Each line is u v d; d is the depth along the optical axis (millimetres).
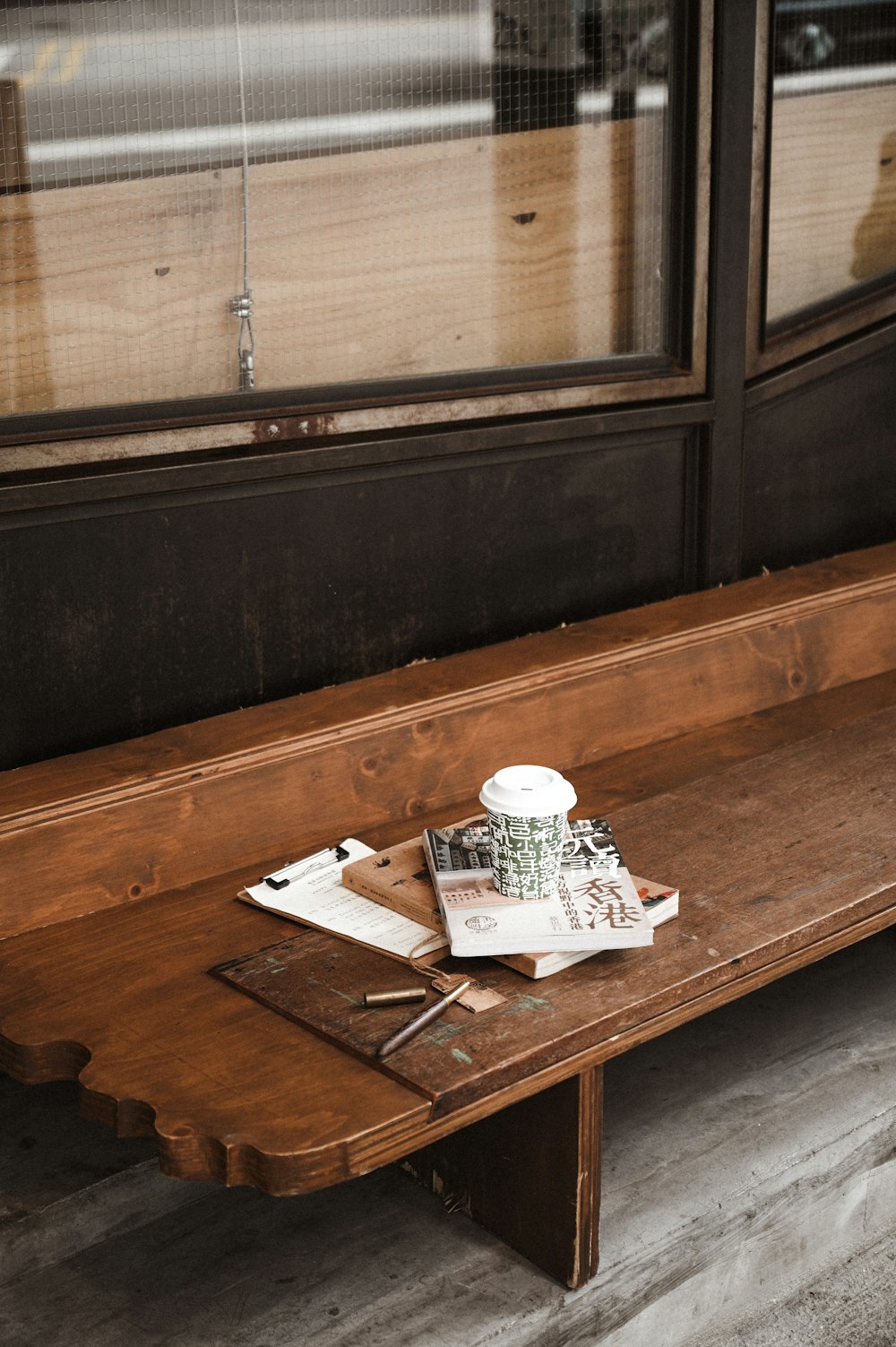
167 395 2406
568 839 2139
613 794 2584
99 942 2074
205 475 2395
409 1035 1759
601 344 2941
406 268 2617
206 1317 1947
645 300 2971
